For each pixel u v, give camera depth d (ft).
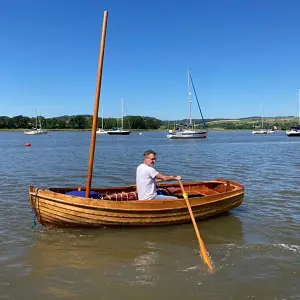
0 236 26.94
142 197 29.96
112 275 20.59
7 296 18.28
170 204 29.04
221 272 20.93
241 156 101.30
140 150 134.31
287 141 209.05
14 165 78.13
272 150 127.75
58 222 27.89
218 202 31.65
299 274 20.58
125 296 18.29
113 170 68.23
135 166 75.41
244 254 23.66
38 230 28.43
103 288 19.08
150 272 21.02
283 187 46.80
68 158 97.35
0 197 40.50
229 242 26.02
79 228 28.25
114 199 31.30
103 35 27.89
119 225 28.37
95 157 100.83
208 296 18.26
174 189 36.19
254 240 26.40
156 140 238.27
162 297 18.21
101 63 28.19
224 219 31.89
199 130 243.40
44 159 94.32
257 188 46.34
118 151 128.98
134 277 20.35
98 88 28.45
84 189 32.27
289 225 29.91
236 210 35.04
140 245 25.41
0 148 149.38
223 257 23.18
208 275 20.56
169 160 90.53
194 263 22.31
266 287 19.10
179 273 20.85
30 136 335.26
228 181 36.55
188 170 68.54
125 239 26.58
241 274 20.63
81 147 155.74
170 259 22.97
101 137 317.01
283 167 70.74
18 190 45.39
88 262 22.43
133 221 28.37
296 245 25.25
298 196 40.98
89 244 25.49
